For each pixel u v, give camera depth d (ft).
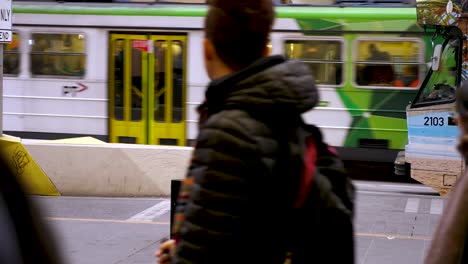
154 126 59.31
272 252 8.73
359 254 30.30
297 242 8.95
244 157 8.33
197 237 8.29
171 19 58.65
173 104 59.00
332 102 56.24
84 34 59.88
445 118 42.06
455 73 45.68
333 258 9.13
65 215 38.09
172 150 43.83
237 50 9.15
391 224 37.19
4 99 61.31
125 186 43.83
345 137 56.08
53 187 43.93
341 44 56.13
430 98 44.27
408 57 55.01
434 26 47.75
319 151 9.38
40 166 44.01
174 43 58.90
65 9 60.03
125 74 59.62
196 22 58.29
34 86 60.64
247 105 8.61
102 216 37.99
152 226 35.63
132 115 59.62
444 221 10.08
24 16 60.59
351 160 56.03
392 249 31.27
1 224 5.84
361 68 55.88
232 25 9.08
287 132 8.78
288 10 56.85
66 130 60.29
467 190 9.93
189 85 58.54
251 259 8.56
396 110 55.21
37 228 6.04
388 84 55.42
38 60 60.75
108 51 59.57
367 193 48.34
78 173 43.91
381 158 55.52
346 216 9.20
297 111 8.80
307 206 8.93
